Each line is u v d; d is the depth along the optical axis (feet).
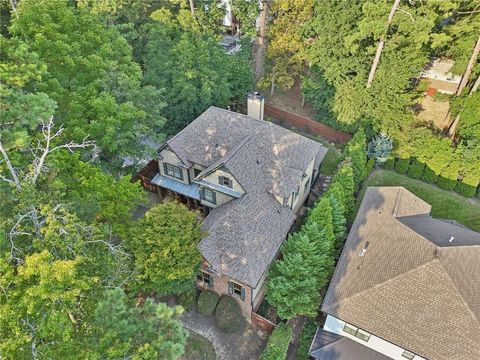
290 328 76.18
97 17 106.22
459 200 110.32
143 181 111.96
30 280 47.65
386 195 92.27
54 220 53.31
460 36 112.27
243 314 82.17
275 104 146.92
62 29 86.38
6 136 54.60
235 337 79.30
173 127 122.01
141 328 48.78
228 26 183.21
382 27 102.47
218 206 93.97
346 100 118.42
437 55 131.75
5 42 66.80
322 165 122.42
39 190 62.85
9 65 60.64
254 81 142.41
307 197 108.88
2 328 43.09
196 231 75.46
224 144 99.91
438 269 69.05
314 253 76.18
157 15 127.54
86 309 53.36
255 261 77.25
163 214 74.84
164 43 123.13
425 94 137.90
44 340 45.47
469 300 66.03
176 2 132.16
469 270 70.85
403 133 114.11
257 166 93.04
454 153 108.68
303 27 122.42
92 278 52.08
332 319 71.26
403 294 68.03
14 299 45.09
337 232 87.10
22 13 82.99
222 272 76.64
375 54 113.39
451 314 64.80
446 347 62.13
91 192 71.87
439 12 111.34
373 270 73.26
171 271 70.18
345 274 75.20
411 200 90.58
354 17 113.60
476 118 108.47
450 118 127.85
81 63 84.43
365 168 112.37
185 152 101.24
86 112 83.87
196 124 104.17
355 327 69.05
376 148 115.75
